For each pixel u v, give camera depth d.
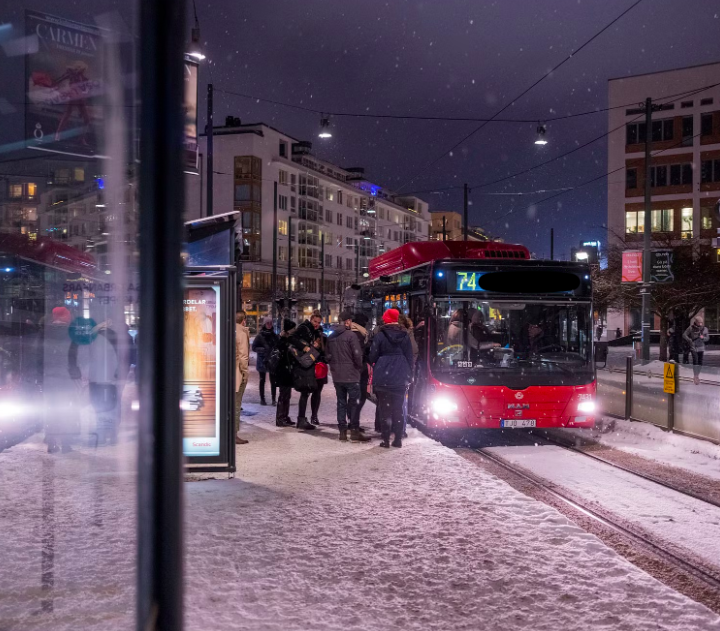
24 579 4.51
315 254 82.56
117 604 4.08
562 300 11.01
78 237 29.89
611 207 54.75
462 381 10.73
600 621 4.06
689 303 28.83
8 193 28.34
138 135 1.57
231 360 7.83
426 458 8.95
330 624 3.99
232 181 70.44
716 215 16.02
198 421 7.77
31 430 10.64
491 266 10.97
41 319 11.11
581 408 10.87
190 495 6.97
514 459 9.77
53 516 5.97
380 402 9.92
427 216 118.69
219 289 7.80
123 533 5.50
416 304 11.89
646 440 11.25
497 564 5.00
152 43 1.56
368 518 6.15
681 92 52.66
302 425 11.67
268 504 6.62
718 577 5.09
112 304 11.62
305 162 82.12
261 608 4.19
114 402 10.02
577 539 5.56
